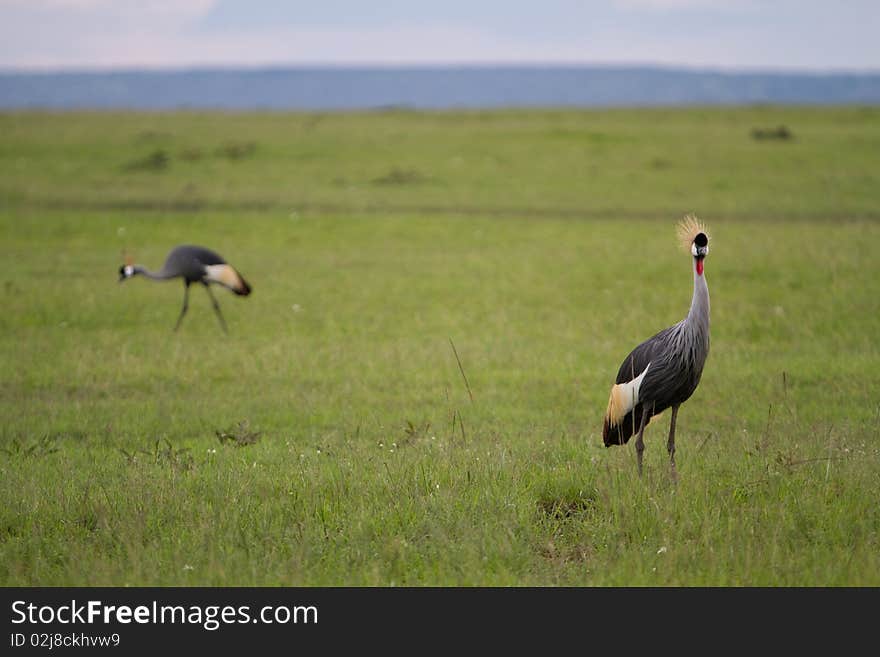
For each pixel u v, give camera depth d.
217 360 42.09
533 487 24.42
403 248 71.00
